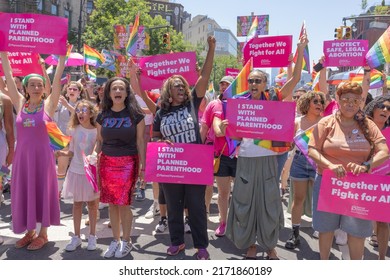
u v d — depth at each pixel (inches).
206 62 156.9
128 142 153.6
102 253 161.6
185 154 149.5
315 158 126.6
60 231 187.2
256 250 165.6
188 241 177.6
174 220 159.5
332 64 240.8
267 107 143.3
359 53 238.4
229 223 155.9
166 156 150.7
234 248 172.2
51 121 163.6
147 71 195.2
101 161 155.9
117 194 153.2
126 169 153.3
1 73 187.9
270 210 148.7
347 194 120.9
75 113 169.8
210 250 169.5
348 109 120.8
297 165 171.8
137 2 1274.6
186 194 154.3
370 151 121.6
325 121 129.4
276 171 151.4
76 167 165.2
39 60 184.2
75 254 159.9
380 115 155.9
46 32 162.6
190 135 151.8
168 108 155.3
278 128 142.6
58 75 164.7
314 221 132.6
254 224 151.4
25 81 158.6
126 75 580.7
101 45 1184.8
